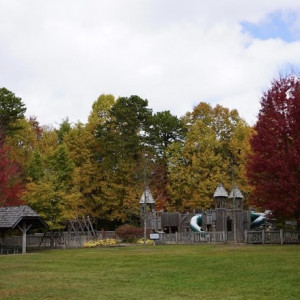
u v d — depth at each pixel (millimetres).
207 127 62219
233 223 43656
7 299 13844
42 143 64438
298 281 16188
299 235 35219
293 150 31000
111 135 61031
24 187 43375
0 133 46875
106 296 14242
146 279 18000
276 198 31578
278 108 32719
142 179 51406
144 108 65250
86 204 58781
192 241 42500
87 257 28594
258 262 21812
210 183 55812
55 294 14688
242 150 57188
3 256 31109
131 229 47375
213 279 17422
